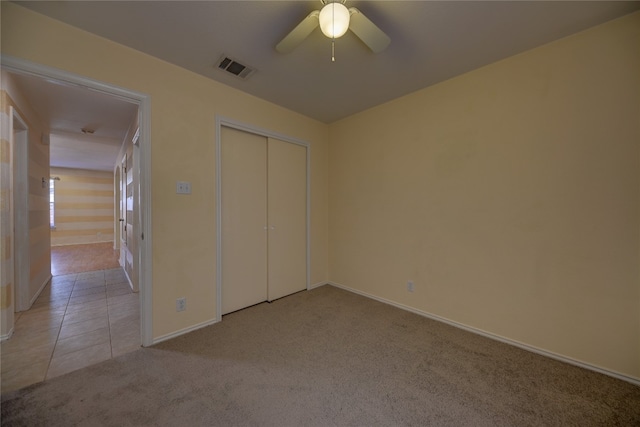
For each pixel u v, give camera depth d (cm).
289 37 159
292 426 130
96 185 779
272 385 159
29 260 276
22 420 131
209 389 155
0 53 146
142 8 154
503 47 192
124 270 431
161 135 206
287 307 279
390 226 285
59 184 728
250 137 280
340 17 137
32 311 268
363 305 286
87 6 152
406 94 267
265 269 296
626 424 132
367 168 308
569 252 181
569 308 182
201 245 230
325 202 358
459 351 197
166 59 205
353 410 140
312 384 160
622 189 163
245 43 187
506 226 207
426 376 168
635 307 161
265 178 295
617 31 163
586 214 175
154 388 155
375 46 165
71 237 746
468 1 149
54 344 204
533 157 194
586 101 173
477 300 223
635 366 161
